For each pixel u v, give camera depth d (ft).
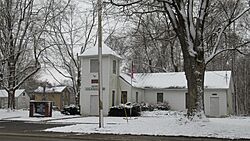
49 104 126.21
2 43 142.20
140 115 126.41
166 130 67.97
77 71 164.66
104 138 60.49
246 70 205.57
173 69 196.13
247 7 79.92
